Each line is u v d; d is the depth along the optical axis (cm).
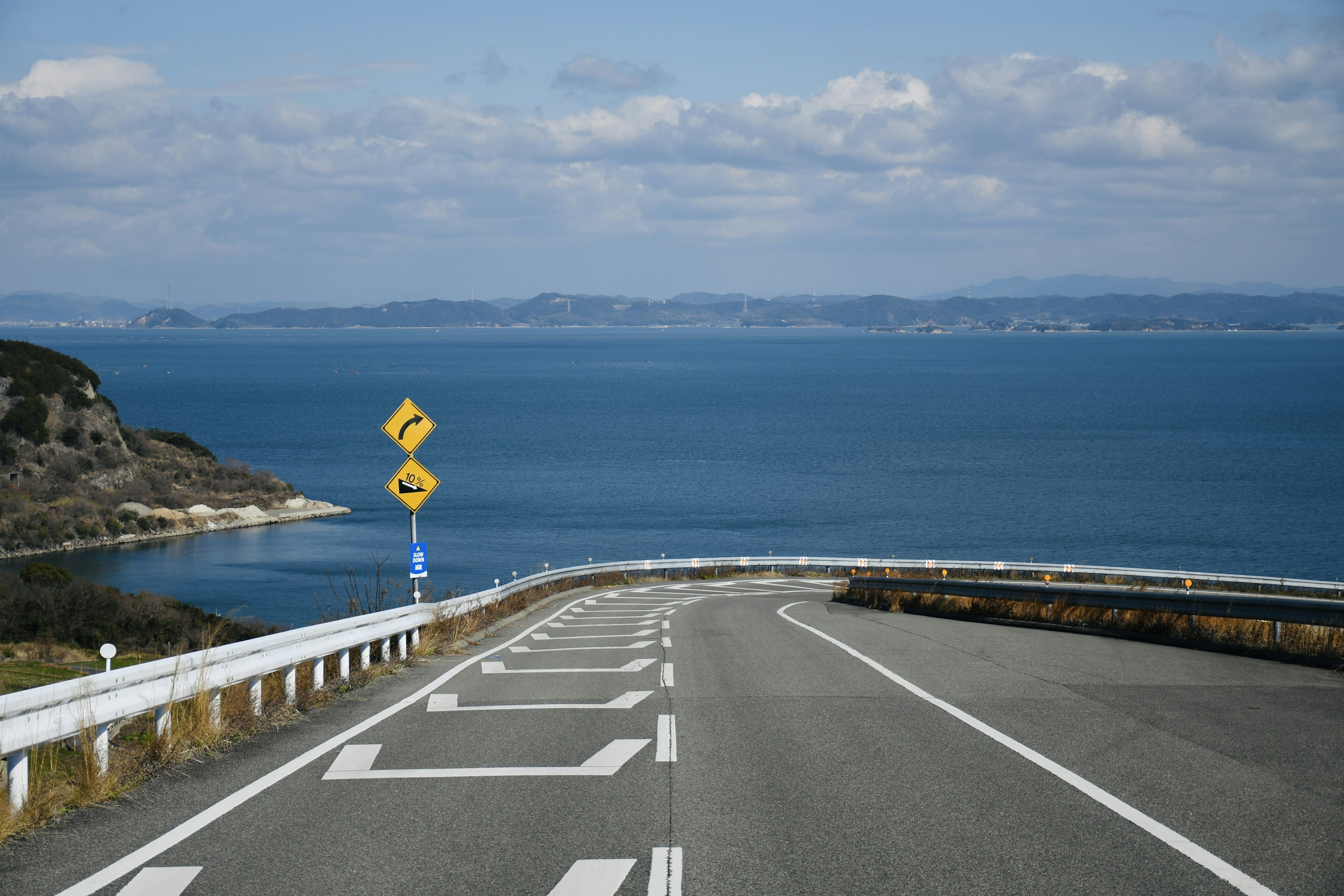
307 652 1017
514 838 579
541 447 11950
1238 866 525
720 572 4678
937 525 7112
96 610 2814
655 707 980
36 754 812
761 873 519
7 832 584
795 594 3450
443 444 12169
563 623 2106
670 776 714
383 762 766
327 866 538
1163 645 1486
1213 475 9288
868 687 1084
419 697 1054
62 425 8000
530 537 6881
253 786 700
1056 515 7394
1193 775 702
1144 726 862
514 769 739
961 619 2106
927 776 705
